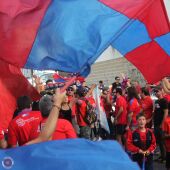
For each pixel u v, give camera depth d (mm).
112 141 2826
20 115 4988
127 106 11664
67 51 4191
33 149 2689
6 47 4066
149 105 11328
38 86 6953
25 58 4113
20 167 2607
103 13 4344
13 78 4035
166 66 6066
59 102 3146
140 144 7559
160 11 5629
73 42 4215
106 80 25969
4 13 4078
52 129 3068
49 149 2703
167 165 9008
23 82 4062
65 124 4895
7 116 3936
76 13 4273
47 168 2607
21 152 2674
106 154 2729
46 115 4695
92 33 4270
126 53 6176
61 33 4207
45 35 4172
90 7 4340
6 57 4055
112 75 25547
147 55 6113
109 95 13633
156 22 5750
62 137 4828
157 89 11094
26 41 4117
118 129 12305
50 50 4172
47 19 4184
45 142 2738
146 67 6160
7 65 4066
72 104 9000
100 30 4297
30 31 4133
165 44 5953
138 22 5832
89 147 2771
